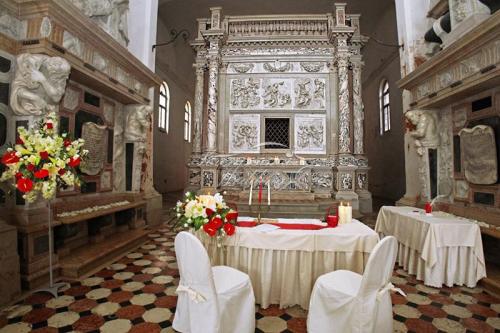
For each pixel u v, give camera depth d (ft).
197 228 8.75
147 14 21.48
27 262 10.11
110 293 10.06
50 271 9.98
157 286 10.73
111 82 14.61
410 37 19.11
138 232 17.03
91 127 14.64
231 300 7.04
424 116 16.33
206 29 29.17
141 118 17.70
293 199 24.00
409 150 18.69
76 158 9.56
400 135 34.17
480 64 11.87
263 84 27.27
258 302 9.32
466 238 10.88
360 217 23.12
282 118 26.94
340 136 25.80
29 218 10.22
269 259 9.08
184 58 48.65
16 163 8.50
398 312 8.99
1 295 8.91
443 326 8.20
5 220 10.10
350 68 28.04
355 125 27.50
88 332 7.69
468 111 14.12
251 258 9.22
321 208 22.31
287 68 27.22
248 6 39.04
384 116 39.58
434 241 10.82
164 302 9.46
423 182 16.71
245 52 27.53
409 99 18.97
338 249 9.01
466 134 14.03
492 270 11.73
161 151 42.39
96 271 12.14
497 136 12.28
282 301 9.07
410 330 7.98
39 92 10.48
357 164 26.13
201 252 6.49
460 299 9.92
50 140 8.93
